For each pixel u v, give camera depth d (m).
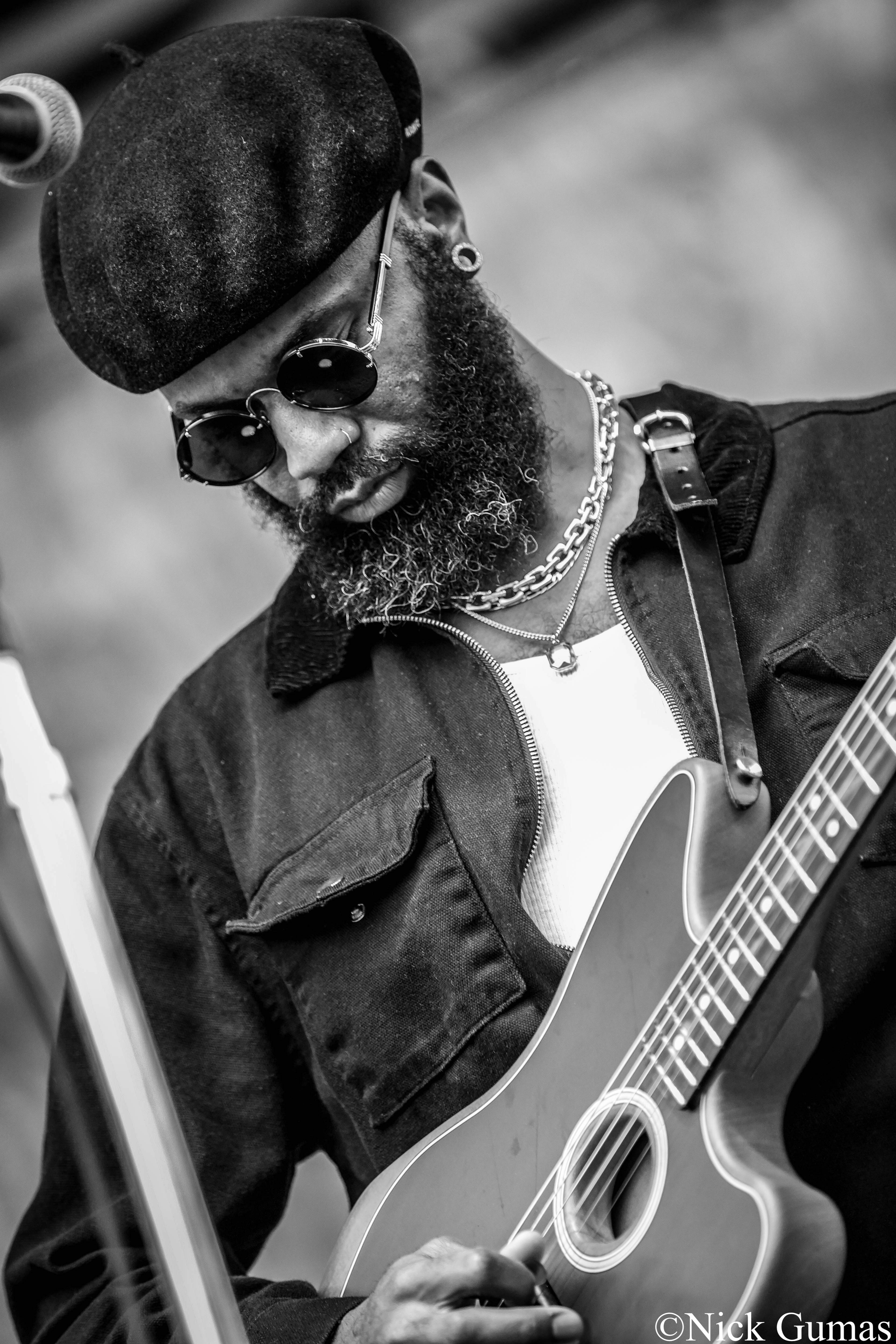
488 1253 1.80
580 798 2.24
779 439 2.36
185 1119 2.45
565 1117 1.92
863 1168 1.99
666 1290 1.70
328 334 2.24
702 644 2.16
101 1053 1.72
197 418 2.31
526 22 5.96
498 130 6.18
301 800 2.42
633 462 2.45
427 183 2.48
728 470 2.30
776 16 6.02
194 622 6.42
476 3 5.87
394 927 2.27
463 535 2.32
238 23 2.45
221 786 2.53
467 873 2.23
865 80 6.00
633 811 2.20
